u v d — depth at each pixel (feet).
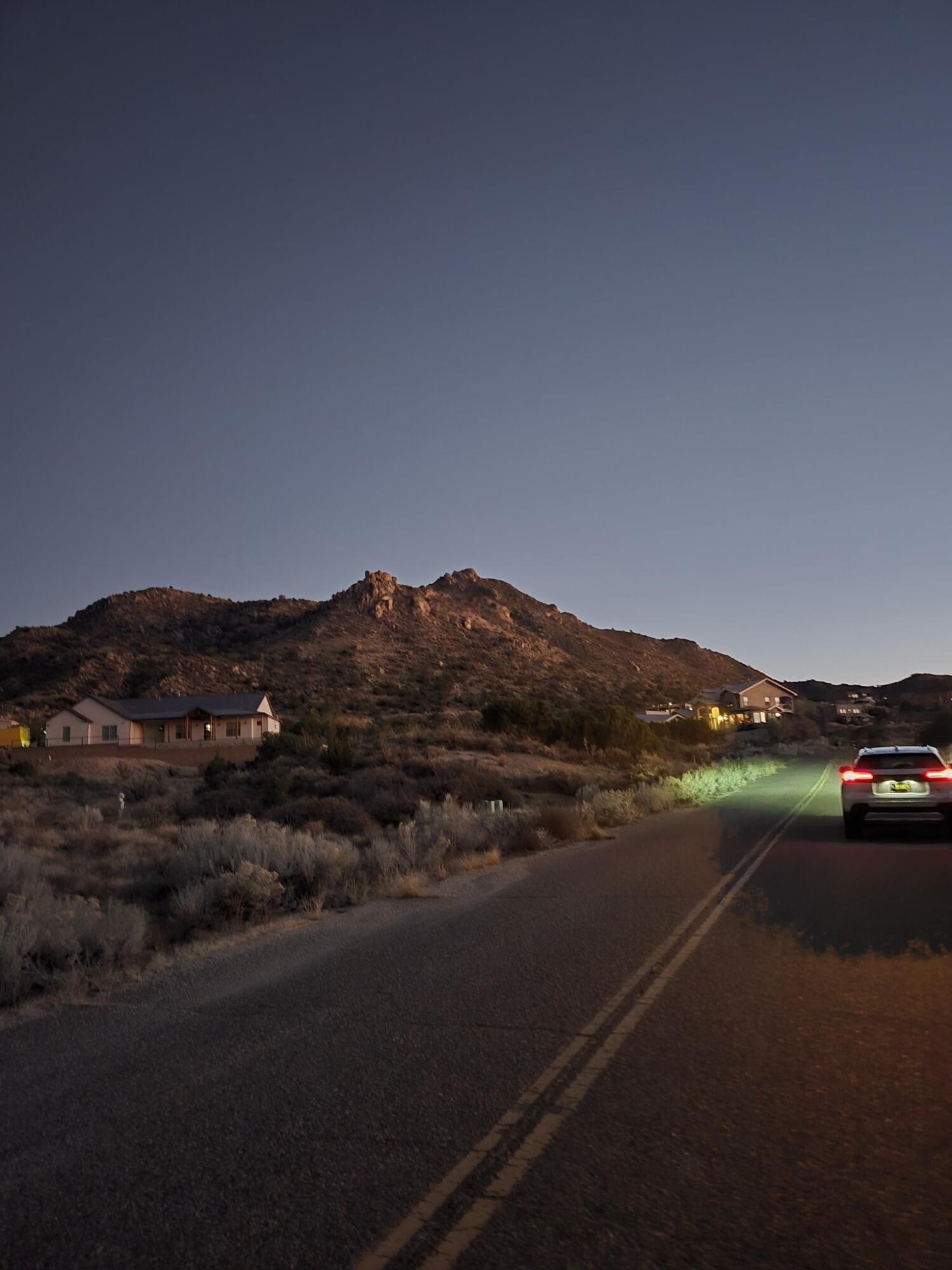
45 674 440.45
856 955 30.04
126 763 198.59
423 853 59.93
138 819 102.78
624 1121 17.53
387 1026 24.54
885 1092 18.38
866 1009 24.03
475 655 584.81
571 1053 21.57
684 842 65.82
